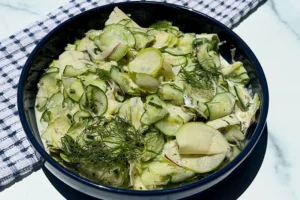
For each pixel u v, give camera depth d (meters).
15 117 0.64
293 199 0.59
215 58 0.65
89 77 0.62
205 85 0.62
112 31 0.64
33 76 0.63
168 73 0.62
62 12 0.75
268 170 0.62
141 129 0.58
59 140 0.57
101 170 0.55
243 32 0.75
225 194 0.59
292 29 0.75
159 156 0.56
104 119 0.57
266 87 0.60
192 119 0.59
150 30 0.68
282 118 0.66
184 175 0.55
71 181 0.53
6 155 0.61
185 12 0.68
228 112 0.60
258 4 0.77
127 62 0.64
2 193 0.60
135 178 0.56
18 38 0.72
